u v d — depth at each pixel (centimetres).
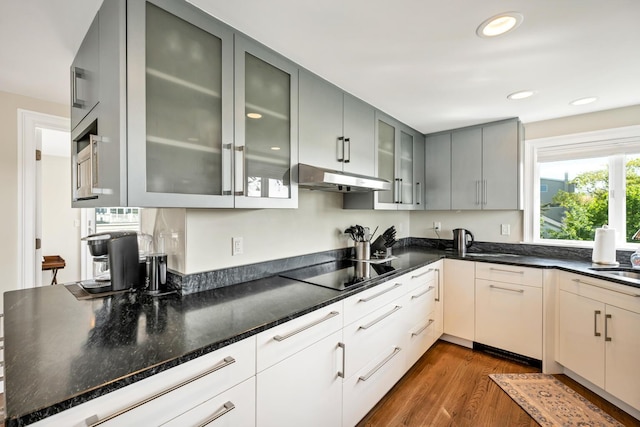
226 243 171
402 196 289
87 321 116
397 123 278
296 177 172
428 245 356
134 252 163
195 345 94
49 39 150
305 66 177
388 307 195
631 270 211
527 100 231
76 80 160
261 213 191
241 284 173
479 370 232
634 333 174
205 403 94
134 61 106
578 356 210
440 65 176
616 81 197
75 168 166
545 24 136
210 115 131
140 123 107
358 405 167
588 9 126
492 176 287
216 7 125
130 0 105
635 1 120
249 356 108
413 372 229
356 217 279
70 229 486
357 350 166
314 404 137
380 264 234
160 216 179
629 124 241
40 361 83
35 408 63
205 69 129
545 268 229
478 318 262
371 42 152
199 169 127
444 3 123
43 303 139
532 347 235
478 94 219
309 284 173
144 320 116
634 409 176
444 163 317
